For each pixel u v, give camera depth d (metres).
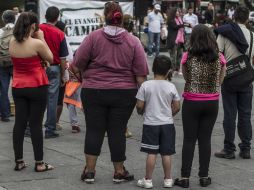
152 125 10.11
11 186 10.06
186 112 10.38
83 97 10.34
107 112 10.34
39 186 10.11
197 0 48.47
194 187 10.34
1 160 11.88
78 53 10.21
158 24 34.53
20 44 10.73
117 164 10.40
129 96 10.24
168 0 47.34
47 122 14.09
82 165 11.56
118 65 10.14
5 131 14.97
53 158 12.09
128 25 13.84
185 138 10.44
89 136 10.34
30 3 19.30
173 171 11.33
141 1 34.19
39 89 10.88
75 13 19.75
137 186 10.30
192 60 10.27
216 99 10.38
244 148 12.44
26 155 12.30
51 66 13.64
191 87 10.31
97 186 10.23
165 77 10.28
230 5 54.31
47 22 13.76
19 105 10.99
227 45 12.05
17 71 10.92
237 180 10.82
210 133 10.46
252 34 12.17
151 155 10.13
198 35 10.22
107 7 10.18
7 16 15.59
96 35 10.12
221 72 10.52
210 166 11.74
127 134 14.35
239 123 12.43
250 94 12.28
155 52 35.25
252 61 12.30
